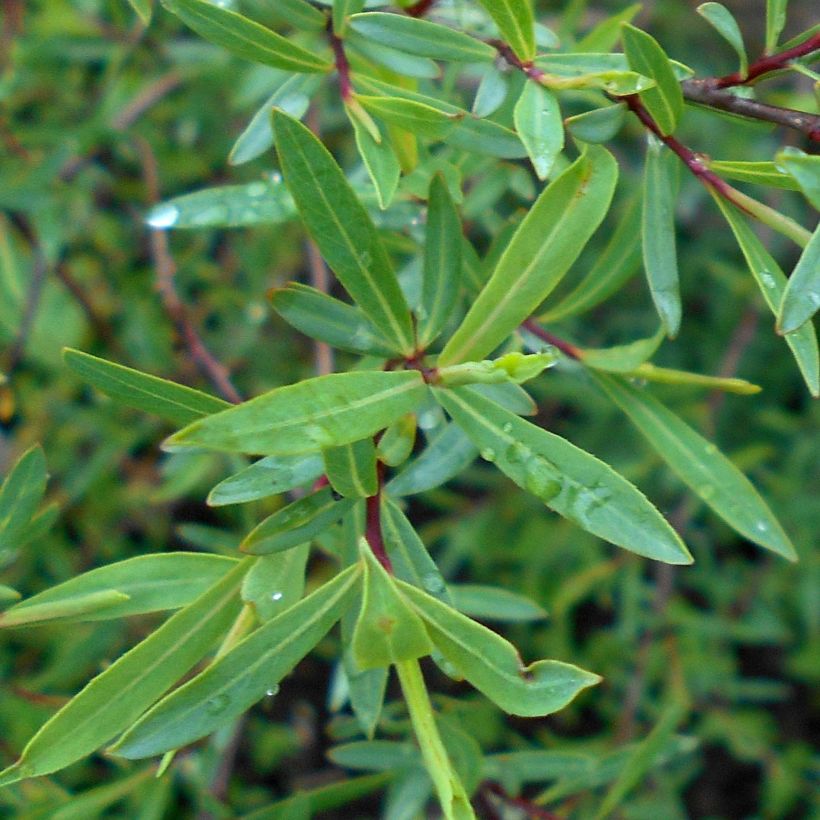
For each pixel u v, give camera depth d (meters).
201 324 0.87
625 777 0.55
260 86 0.64
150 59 0.76
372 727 0.50
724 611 0.90
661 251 0.49
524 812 0.56
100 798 0.54
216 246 0.96
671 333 0.49
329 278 0.73
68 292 0.82
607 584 0.86
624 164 0.89
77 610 0.47
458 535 0.88
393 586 0.44
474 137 0.50
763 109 0.48
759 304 0.88
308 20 0.51
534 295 0.47
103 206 0.83
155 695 0.46
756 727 0.93
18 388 0.83
